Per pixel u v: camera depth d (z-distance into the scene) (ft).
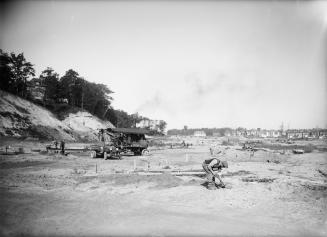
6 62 228.43
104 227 32.86
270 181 59.47
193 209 40.16
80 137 238.48
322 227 33.47
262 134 652.89
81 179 61.31
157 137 411.75
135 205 41.93
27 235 30.48
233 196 46.50
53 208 40.14
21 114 204.03
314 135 466.29
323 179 64.75
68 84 296.51
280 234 31.24
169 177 60.34
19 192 49.70
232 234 31.01
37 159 102.73
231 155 137.39
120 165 90.58
